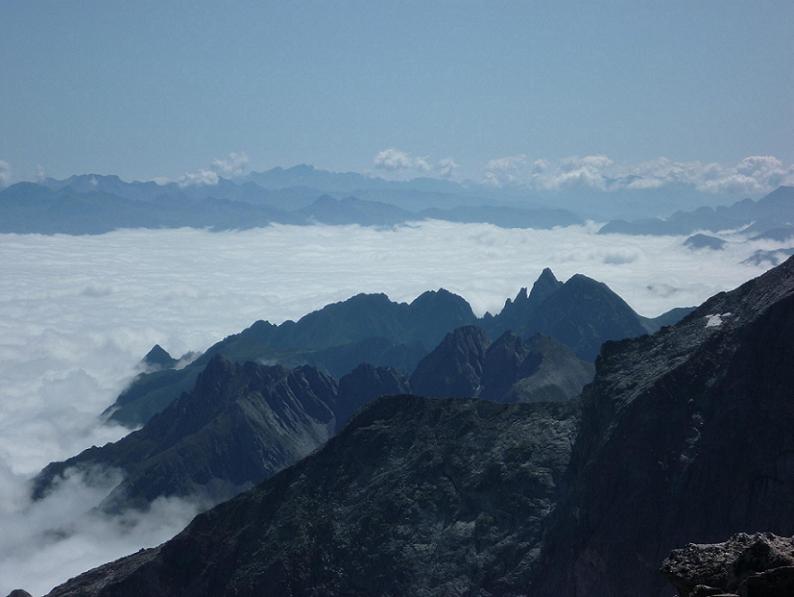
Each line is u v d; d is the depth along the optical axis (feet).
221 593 389.19
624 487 344.90
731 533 322.14
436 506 396.98
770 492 323.57
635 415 358.84
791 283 379.96
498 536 375.66
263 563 391.45
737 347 361.10
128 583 408.05
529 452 405.39
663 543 328.29
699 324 399.65
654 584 320.70
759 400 342.23
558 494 383.45
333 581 379.14
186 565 410.52
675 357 384.88
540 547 363.35
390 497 403.75
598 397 394.32
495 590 356.59
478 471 406.62
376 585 372.17
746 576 118.93
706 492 331.98
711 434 342.03
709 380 359.25
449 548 377.50
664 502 335.47
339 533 395.14
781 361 346.13
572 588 338.95
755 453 332.19
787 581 113.70
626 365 404.36
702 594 119.44
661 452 346.95
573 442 406.82
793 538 124.77
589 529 344.08
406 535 386.93
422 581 367.86
